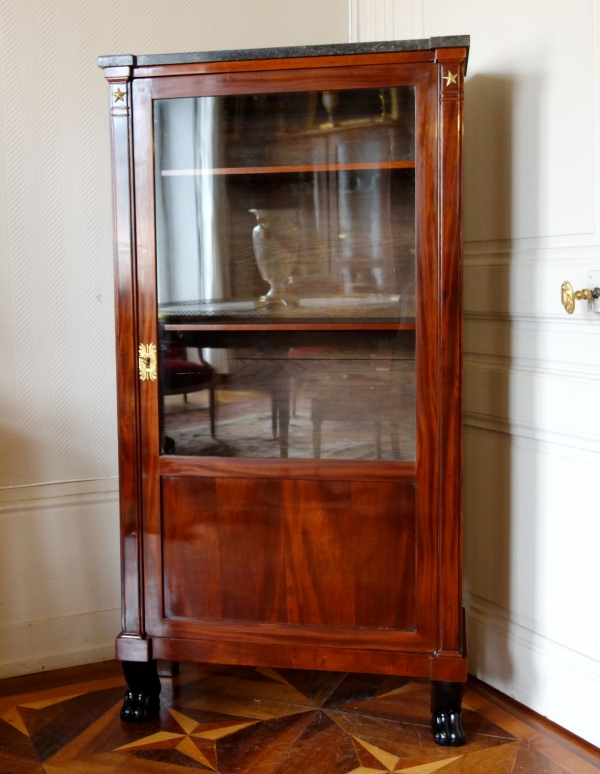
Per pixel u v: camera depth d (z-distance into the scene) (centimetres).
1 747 164
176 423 168
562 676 171
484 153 184
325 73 156
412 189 157
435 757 160
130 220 163
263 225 164
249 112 161
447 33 193
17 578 198
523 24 171
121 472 169
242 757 160
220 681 193
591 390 160
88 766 158
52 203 195
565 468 169
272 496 165
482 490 191
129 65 159
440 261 156
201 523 168
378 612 164
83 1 193
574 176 162
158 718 176
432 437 159
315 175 162
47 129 193
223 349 166
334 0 215
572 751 163
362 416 163
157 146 162
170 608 171
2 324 193
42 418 198
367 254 161
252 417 166
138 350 166
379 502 162
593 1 155
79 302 200
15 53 188
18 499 197
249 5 208
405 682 193
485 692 188
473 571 196
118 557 207
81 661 204
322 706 181
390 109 156
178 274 165
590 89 157
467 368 194
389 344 161
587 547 165
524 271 174
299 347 164
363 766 157
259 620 168
